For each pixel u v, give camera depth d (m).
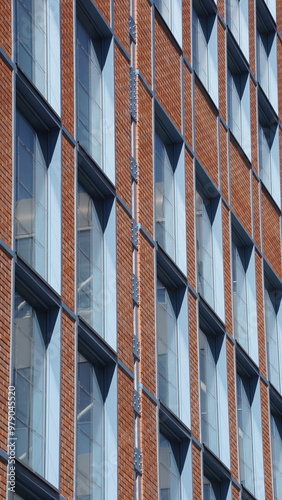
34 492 26.41
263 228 46.56
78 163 31.03
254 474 41.44
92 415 30.08
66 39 31.05
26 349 27.56
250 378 42.81
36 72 29.95
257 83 48.25
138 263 33.53
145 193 34.91
